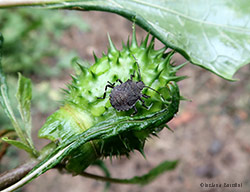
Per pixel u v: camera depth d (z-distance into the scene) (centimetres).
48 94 49
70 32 59
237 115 48
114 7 17
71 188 42
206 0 18
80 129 18
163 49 18
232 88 51
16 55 49
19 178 17
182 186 43
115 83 18
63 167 18
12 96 41
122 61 18
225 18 18
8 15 50
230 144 46
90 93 18
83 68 18
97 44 60
